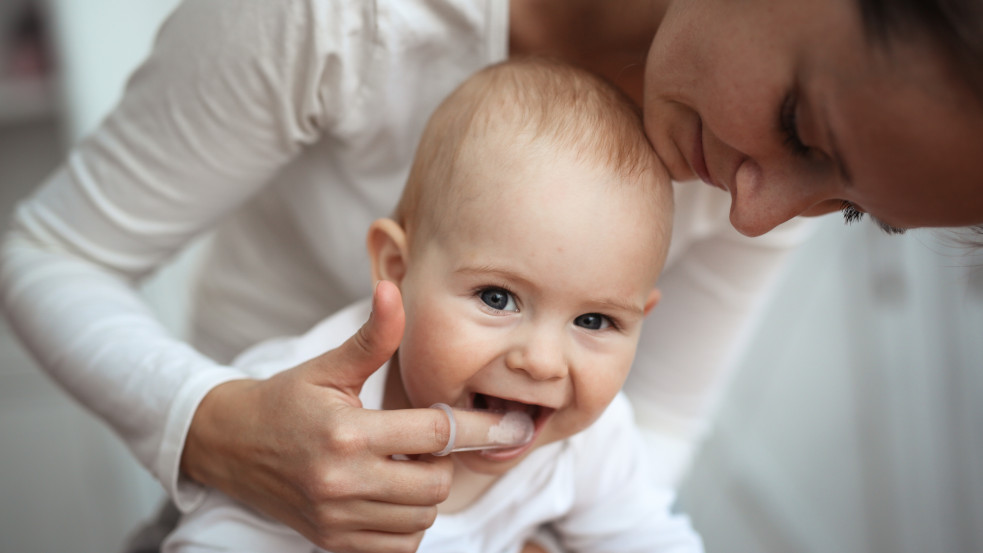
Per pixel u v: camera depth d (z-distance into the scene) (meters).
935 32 0.51
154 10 1.88
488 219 0.75
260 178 0.89
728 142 0.65
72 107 1.84
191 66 0.80
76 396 0.86
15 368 1.97
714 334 1.18
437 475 0.70
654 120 0.74
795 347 2.21
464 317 0.75
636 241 0.76
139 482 2.10
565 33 0.87
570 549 1.03
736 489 2.32
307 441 0.68
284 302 1.11
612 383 0.78
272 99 0.80
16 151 1.97
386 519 0.70
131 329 0.87
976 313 1.98
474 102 0.81
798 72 0.58
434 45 0.84
